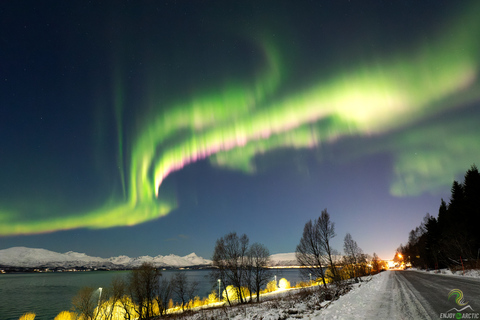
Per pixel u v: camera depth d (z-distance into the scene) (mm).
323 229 42000
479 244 43094
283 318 14133
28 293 142375
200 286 161375
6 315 79500
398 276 43531
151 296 47000
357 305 15016
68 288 171875
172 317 36812
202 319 23047
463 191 53406
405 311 12438
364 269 67250
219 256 46875
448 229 53938
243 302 44781
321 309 15109
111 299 43031
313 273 41469
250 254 47406
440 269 55500
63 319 43656
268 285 74938
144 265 47594
